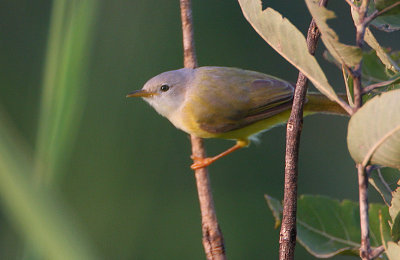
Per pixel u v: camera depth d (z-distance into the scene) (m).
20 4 11.88
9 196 1.97
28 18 11.88
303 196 4.31
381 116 2.46
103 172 9.38
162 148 11.23
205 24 12.55
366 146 2.54
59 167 2.30
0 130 2.09
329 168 12.20
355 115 2.51
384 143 2.48
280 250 3.03
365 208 2.58
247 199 11.99
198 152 8.33
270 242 11.66
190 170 11.69
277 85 8.35
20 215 1.96
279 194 12.02
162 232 11.26
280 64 12.46
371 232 3.93
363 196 2.58
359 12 2.64
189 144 11.54
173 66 11.23
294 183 3.02
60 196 2.07
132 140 10.51
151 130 10.99
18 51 11.56
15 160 2.05
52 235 1.93
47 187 2.06
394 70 3.45
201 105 8.13
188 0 6.68
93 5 2.67
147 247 10.93
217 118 8.18
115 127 10.02
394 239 2.80
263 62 12.44
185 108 8.23
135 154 10.61
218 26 12.55
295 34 2.80
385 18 3.18
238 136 8.66
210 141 12.53
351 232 4.24
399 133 2.42
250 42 12.55
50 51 2.60
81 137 9.34
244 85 8.28
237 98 8.16
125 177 10.19
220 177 12.20
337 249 4.18
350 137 2.56
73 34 2.60
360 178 2.59
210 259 4.83
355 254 3.89
